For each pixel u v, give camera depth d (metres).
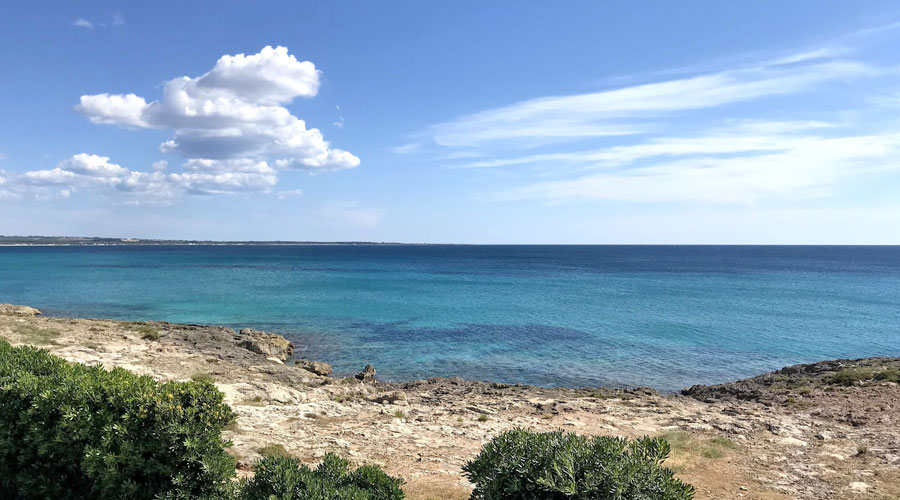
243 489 6.73
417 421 16.70
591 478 5.66
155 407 7.11
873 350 39.09
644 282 97.38
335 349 37.25
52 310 53.25
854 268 151.25
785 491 10.50
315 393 21.06
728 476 11.41
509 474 5.97
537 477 5.79
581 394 23.59
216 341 33.47
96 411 7.17
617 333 44.31
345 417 16.75
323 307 58.09
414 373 31.09
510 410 19.22
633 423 16.78
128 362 23.38
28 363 8.87
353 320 49.50
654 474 5.94
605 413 18.58
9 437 7.20
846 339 43.00
